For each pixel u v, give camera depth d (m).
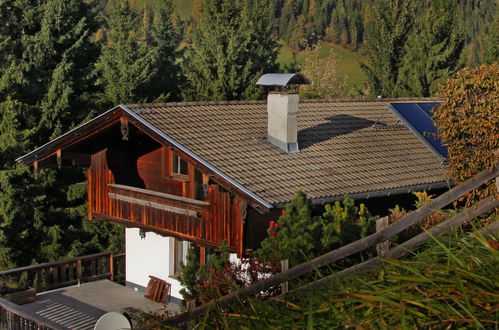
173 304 19.92
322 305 6.41
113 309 19.55
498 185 7.93
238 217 16.00
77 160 20.95
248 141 18.27
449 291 5.69
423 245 8.09
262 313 6.75
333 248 11.79
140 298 20.66
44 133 31.73
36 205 30.25
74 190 31.16
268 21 40.06
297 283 8.62
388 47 40.72
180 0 149.88
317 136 19.80
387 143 20.44
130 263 21.69
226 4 38.12
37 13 33.62
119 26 37.47
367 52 42.16
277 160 17.47
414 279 5.91
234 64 37.19
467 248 6.65
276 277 7.98
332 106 22.75
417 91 38.19
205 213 16.88
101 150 20.42
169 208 17.84
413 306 5.76
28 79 31.88
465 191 7.92
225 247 12.38
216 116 19.42
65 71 31.83
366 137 20.48
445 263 6.84
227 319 7.08
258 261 11.42
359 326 5.62
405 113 22.41
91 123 18.86
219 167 16.11
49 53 32.47
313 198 15.65
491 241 6.27
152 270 20.89
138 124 17.64
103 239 31.38
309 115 21.47
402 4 40.47
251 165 16.75
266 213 16.22
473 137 11.98
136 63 36.00
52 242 30.19
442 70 37.50
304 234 11.48
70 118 32.53
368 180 17.50
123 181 19.97
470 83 12.09
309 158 18.08
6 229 29.12
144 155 19.44
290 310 6.83
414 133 21.16
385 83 41.03
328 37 119.19
